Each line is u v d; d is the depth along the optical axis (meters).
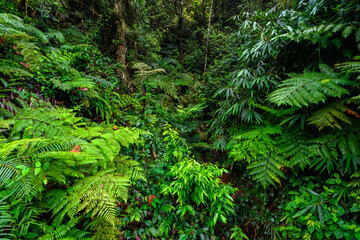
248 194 2.36
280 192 2.13
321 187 1.85
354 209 1.52
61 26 3.10
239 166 2.62
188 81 4.14
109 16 3.37
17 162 1.07
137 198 1.87
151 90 3.66
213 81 3.84
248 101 2.35
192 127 3.52
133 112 2.79
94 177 1.33
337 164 1.70
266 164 2.02
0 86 1.64
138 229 1.67
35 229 1.09
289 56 2.20
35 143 1.18
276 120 2.25
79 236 1.18
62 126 1.54
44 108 1.68
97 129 1.77
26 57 1.78
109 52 3.61
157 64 4.58
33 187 1.03
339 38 1.65
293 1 2.27
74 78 2.20
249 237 2.13
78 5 3.37
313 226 1.65
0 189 1.02
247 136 2.16
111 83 2.69
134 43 4.12
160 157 2.42
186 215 1.92
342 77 1.59
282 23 2.08
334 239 1.58
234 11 6.94
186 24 6.93
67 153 1.17
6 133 1.43
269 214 2.09
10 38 1.78
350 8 1.60
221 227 2.08
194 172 1.89
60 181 1.16
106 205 1.15
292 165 1.94
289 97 1.56
